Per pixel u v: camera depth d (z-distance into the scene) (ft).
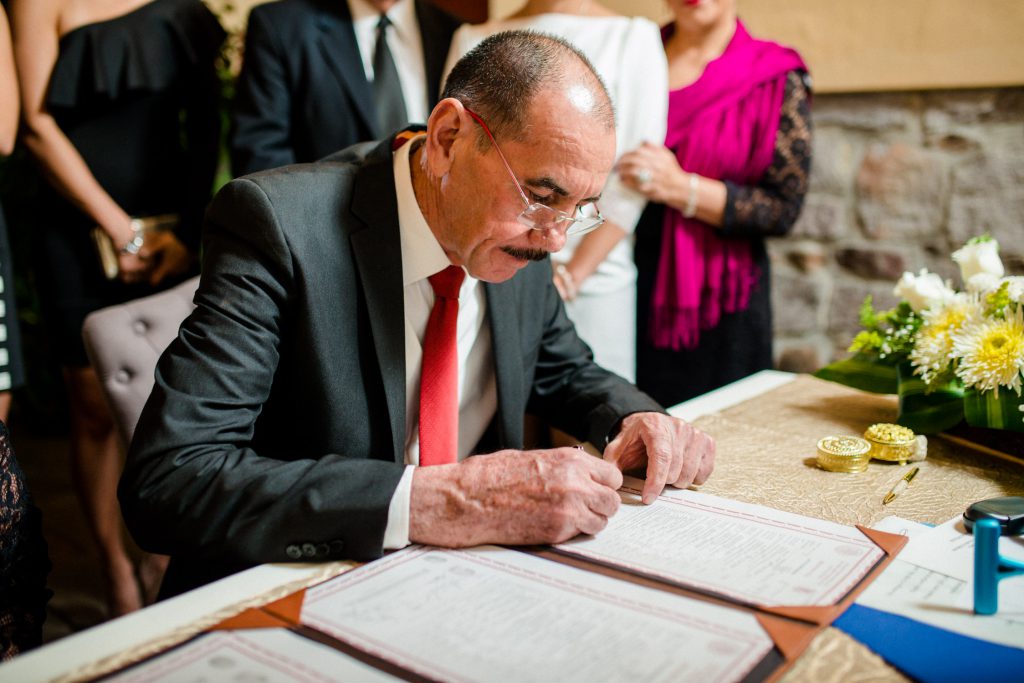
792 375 6.14
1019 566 2.94
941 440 4.59
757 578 2.86
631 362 7.72
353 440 3.92
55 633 7.57
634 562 2.98
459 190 3.68
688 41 8.14
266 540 3.14
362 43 7.41
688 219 7.85
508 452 3.37
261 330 3.67
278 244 3.75
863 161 9.87
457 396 4.12
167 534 3.27
